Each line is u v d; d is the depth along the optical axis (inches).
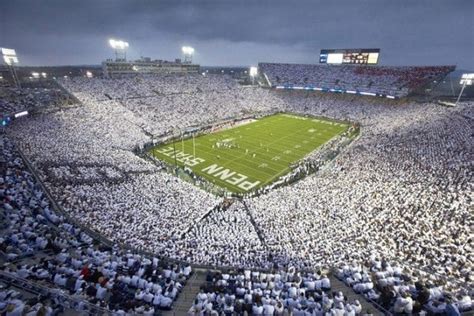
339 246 717.9
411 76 3063.5
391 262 614.2
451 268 584.7
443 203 898.7
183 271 576.4
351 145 1945.1
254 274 566.3
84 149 1483.8
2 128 1525.6
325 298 467.5
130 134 1969.7
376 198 1027.9
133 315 402.9
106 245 681.6
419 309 438.0
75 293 460.1
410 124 2071.9
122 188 1111.6
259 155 1883.6
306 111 3267.7
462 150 1365.7
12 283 454.6
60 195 936.9
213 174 1585.9
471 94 3403.1
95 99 2373.3
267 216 962.7
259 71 4370.1
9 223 670.5
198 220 944.9
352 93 3336.6
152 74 3336.6
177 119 2511.1
